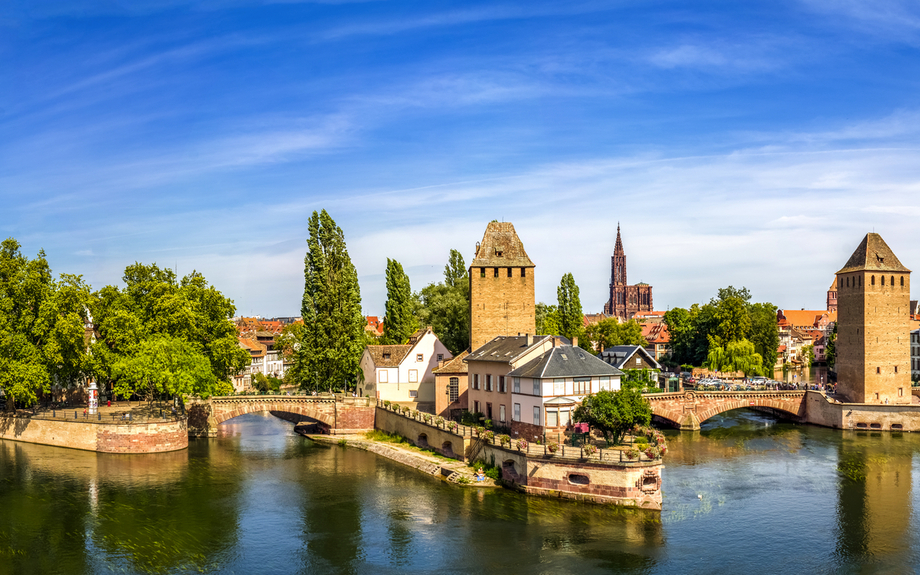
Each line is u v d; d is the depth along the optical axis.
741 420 111.19
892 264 104.00
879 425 99.38
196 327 94.75
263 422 113.31
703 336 151.25
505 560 47.59
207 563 47.88
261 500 62.12
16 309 86.06
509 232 96.56
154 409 94.12
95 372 89.19
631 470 56.75
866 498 62.38
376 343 133.25
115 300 95.44
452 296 113.38
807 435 95.50
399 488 65.44
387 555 48.88
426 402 98.69
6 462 75.44
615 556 48.16
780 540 51.59
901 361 103.88
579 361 69.31
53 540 51.97
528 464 61.34
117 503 61.03
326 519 56.59
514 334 94.31
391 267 123.25
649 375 105.38
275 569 46.78
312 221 99.25
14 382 82.19
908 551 49.69
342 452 84.31
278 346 165.38
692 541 51.12
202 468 74.44
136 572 46.41
